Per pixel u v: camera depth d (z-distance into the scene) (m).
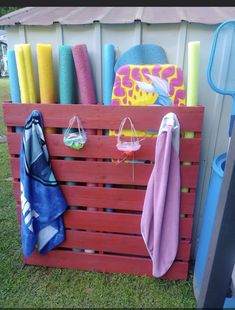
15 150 1.42
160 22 1.23
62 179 1.43
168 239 1.43
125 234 1.52
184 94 1.27
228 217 0.87
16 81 1.37
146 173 1.36
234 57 1.27
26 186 1.37
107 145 1.33
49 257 1.61
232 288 1.29
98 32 1.32
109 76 1.33
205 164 1.49
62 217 1.52
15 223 2.01
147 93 1.28
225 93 1.20
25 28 1.36
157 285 1.50
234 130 0.81
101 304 1.39
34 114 1.31
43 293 1.45
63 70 1.31
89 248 1.57
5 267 1.62
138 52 1.30
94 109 1.29
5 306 1.37
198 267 1.40
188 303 1.39
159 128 1.27
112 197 1.44
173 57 1.33
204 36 1.27
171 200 1.35
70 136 1.31
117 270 1.59
